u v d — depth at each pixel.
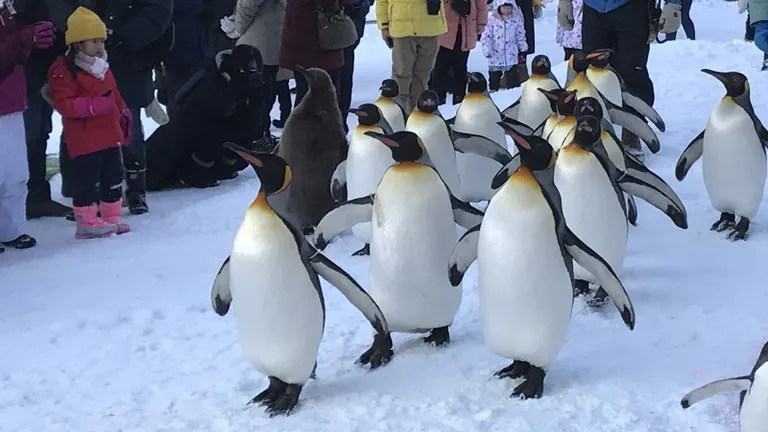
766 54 10.10
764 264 4.77
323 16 7.80
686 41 11.95
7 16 5.31
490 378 3.53
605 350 3.77
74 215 6.09
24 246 5.73
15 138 5.52
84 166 5.79
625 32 7.09
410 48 8.48
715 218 5.64
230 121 7.31
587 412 3.21
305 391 3.50
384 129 4.84
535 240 3.14
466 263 3.49
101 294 4.79
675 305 4.25
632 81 7.27
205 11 8.09
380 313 3.33
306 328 3.21
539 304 3.20
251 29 8.37
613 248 4.03
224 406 3.42
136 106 6.45
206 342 4.11
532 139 3.15
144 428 3.26
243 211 6.58
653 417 3.15
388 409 3.30
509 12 11.71
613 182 3.97
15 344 4.14
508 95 10.12
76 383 3.70
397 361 3.75
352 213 3.82
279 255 3.11
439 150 4.82
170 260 5.39
